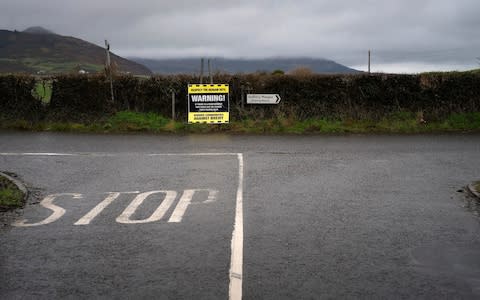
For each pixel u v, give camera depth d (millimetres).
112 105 19156
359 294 4691
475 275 5164
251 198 8391
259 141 15766
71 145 14672
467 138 16344
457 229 6734
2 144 14742
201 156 12773
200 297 4602
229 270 5230
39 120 18906
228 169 11008
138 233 6500
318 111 19250
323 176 10273
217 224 6879
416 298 4621
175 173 10562
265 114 19250
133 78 19297
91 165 11492
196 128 18344
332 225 6848
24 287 4844
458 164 11742
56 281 4984
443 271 5266
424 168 11234
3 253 5781
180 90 19297
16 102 19000
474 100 19219
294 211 7570
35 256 5680
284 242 6117
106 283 4922
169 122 18656
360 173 10617
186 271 5203
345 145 14883
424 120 18953
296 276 5082
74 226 6836
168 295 4648
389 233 6523
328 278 5043
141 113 19250
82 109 19156
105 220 7117
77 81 19109
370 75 19266
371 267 5344
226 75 19422
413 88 19281
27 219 7195
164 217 7250
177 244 6051
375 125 18578
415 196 8617
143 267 5320
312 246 5980
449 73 19391
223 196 8531
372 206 7906
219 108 18859
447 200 8352
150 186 9336
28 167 11227
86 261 5512
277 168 11141
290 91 19297
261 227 6734
